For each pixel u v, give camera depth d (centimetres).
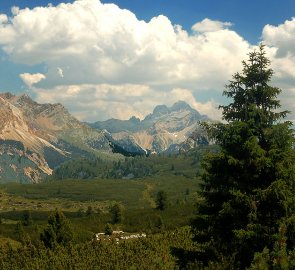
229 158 2678
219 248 2533
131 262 5906
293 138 2656
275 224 2538
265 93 2744
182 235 7281
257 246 2442
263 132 2717
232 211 2569
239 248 2436
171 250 2812
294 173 2558
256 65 2827
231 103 2889
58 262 6303
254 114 2673
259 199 2561
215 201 2823
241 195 2553
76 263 6181
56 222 7988
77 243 8306
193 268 2317
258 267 1877
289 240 2412
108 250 6769
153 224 10875
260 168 2619
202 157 2875
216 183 2773
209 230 2775
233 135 2695
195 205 2916
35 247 7538
